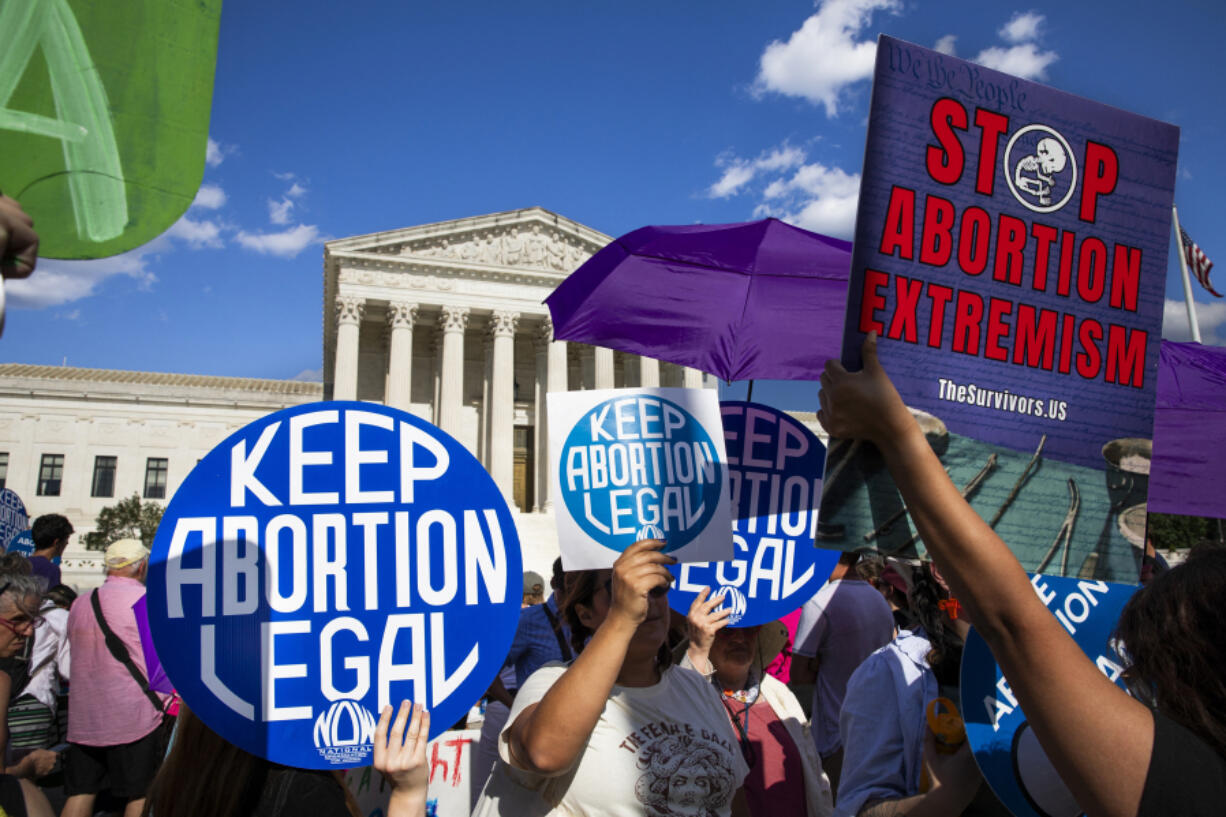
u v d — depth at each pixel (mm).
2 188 1877
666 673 3180
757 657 4324
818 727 5590
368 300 47875
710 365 5527
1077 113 2459
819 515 2133
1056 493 2367
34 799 2143
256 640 2490
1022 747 2799
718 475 3855
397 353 47562
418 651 2607
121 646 6633
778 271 5402
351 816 2312
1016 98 2406
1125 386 2473
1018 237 2383
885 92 2285
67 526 9523
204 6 2088
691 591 4297
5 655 4965
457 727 6148
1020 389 2363
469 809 3939
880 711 3342
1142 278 2498
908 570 3764
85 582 51125
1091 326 2443
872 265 2244
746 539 4422
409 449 2732
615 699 2965
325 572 2594
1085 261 2441
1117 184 2482
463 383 53938
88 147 1953
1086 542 2379
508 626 2705
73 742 6570
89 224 1935
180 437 60906
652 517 3711
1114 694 1458
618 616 2451
